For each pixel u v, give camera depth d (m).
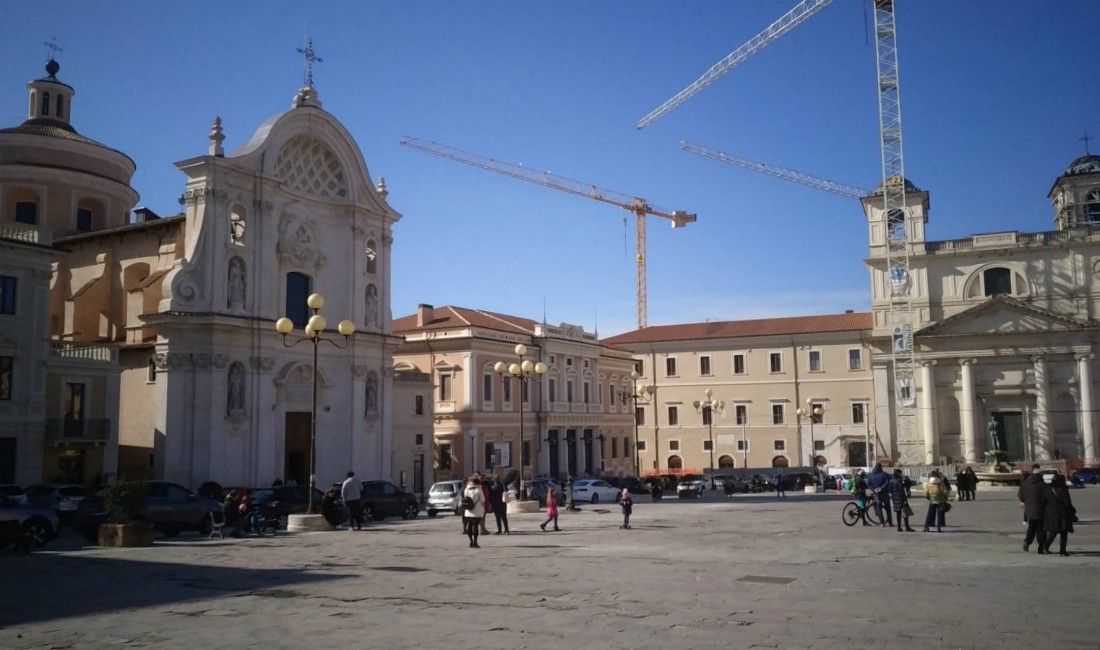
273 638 11.18
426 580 16.62
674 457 95.62
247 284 44.03
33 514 24.36
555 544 24.14
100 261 51.22
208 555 21.95
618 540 25.19
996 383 77.75
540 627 11.73
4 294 38.50
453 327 65.31
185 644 10.86
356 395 49.53
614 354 86.31
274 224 45.81
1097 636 10.91
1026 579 15.90
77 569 18.97
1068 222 80.00
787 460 90.88
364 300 50.94
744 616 12.42
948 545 22.11
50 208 53.66
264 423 43.91
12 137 53.44
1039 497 19.83
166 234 48.78
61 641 11.10
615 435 85.31
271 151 45.34
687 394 95.75
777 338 92.50
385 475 51.28
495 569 18.31
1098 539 23.34
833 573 17.06
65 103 58.38
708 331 96.56
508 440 67.25
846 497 55.47
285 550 23.19
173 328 41.31
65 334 51.19
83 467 41.44
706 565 18.66
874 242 83.50
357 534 29.41
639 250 142.25
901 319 81.06
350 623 12.16
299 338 46.22
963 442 78.12
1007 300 76.31
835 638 10.87
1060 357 75.88
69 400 41.12
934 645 10.43
